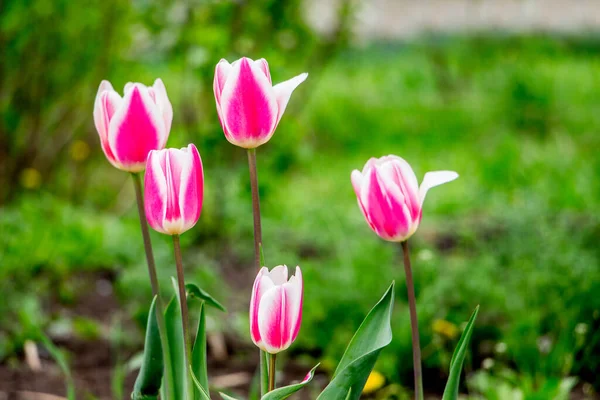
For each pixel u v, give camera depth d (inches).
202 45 117.2
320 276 92.2
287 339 53.3
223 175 121.9
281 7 127.3
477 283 84.8
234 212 124.6
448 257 102.7
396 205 53.7
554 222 99.0
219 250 121.1
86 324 89.4
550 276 82.1
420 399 54.8
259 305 53.0
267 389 54.6
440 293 83.0
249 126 54.1
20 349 85.7
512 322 80.0
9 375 80.0
